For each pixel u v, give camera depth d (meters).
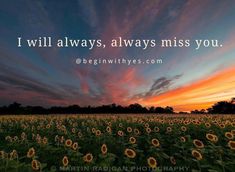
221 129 14.15
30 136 16.53
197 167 8.38
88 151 11.07
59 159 9.55
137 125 18.41
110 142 11.86
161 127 16.39
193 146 10.33
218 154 8.92
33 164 6.89
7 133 18.12
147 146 11.29
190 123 16.84
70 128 19.23
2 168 7.48
